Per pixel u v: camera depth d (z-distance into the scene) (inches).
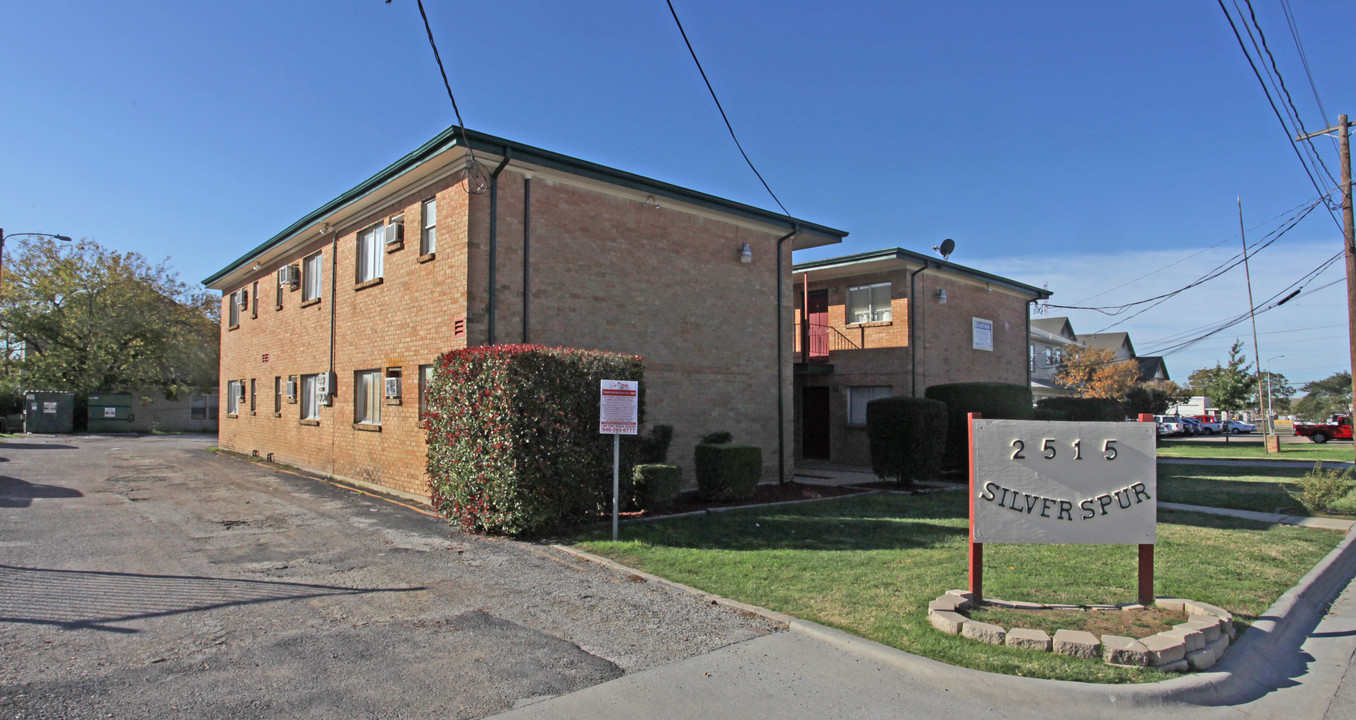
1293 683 203.2
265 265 809.5
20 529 366.0
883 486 608.1
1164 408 1601.9
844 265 813.2
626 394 365.1
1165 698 180.1
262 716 162.4
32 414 1311.5
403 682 183.9
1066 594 261.3
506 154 465.7
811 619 233.1
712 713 171.0
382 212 568.4
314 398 678.5
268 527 387.9
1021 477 241.6
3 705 163.5
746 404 617.3
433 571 296.5
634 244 545.6
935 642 210.2
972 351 895.1
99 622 224.5
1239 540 376.2
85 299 1496.1
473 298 459.2
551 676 190.1
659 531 380.8
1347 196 709.9
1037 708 176.9
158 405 1601.9
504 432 359.9
